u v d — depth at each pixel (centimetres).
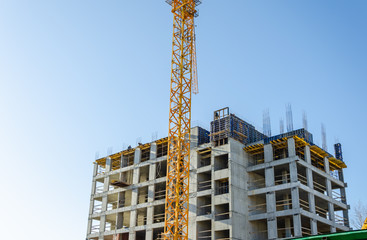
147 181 8488
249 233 6962
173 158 7606
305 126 7644
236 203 6969
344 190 8231
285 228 6769
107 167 9462
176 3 8025
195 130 8081
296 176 6788
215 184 7294
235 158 7344
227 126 7662
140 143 9119
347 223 7931
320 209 7844
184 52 7875
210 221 7481
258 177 7656
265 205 7506
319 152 7731
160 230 8138
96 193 9344
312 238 2434
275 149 7556
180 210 7175
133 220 8312
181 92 7662
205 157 7844
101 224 8862
